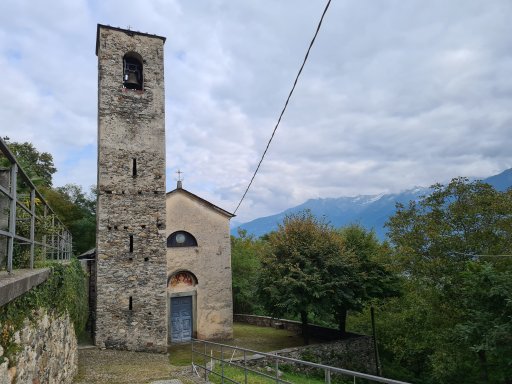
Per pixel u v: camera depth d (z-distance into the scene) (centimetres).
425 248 1805
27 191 1082
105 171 1794
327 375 566
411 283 1814
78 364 1348
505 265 1522
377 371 1986
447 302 1683
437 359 1556
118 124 1852
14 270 579
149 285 1781
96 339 1666
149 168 1875
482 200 1712
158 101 1945
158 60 1980
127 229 1791
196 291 2144
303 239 1973
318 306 1806
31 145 2980
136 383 1091
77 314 1208
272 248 2019
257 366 1534
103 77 1852
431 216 1841
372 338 2033
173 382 1083
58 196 3084
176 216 2167
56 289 774
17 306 460
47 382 670
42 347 620
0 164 1049
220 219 2267
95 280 1839
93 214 3453
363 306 2019
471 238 1689
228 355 1698
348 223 2402
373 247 2122
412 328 1878
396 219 1942
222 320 2164
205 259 2192
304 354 1730
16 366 445
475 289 1326
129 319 1723
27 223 763
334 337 2130
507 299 1184
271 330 2425
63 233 1282
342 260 1905
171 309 2084
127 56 1978
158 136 1917
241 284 2909
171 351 1850
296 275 1848
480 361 1428
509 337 1152
